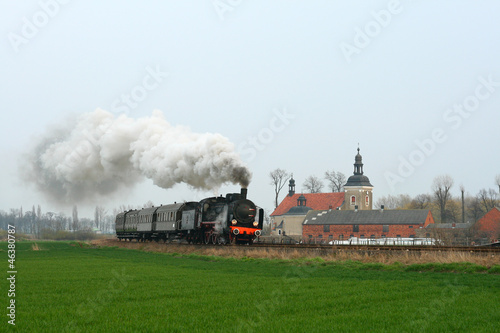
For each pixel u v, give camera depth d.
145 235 63.16
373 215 113.94
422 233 100.62
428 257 29.11
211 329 12.80
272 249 37.41
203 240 48.34
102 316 14.48
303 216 139.62
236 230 43.97
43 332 12.55
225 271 28.02
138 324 13.35
